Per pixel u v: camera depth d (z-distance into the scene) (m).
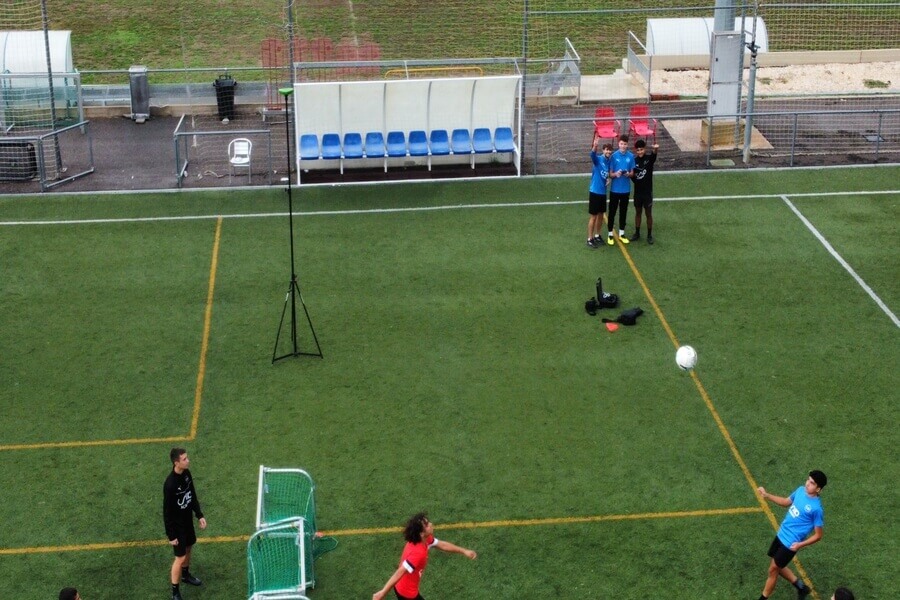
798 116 29.80
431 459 16.06
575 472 15.80
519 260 21.78
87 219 23.59
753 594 13.66
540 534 14.62
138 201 24.53
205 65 34.22
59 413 17.12
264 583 13.41
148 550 14.38
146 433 16.66
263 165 26.67
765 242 22.52
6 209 24.05
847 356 18.62
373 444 16.41
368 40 35.66
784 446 16.36
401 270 21.42
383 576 13.93
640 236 22.69
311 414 17.09
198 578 13.87
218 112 30.03
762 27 34.41
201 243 22.48
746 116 26.27
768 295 20.52
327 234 22.88
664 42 33.75
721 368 18.27
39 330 19.38
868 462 16.00
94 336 19.20
